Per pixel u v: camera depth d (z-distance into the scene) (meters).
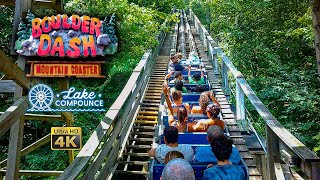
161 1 14.87
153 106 7.82
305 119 8.70
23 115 4.50
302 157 2.08
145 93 8.61
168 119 4.29
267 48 10.89
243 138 5.05
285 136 2.50
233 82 10.64
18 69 4.20
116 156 4.56
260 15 11.78
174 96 4.66
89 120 10.01
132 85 5.40
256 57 11.69
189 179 1.86
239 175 2.29
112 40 5.18
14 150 4.31
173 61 8.05
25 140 10.15
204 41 14.17
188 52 14.01
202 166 2.89
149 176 3.03
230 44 12.64
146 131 6.39
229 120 5.73
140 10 8.47
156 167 2.96
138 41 8.77
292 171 2.91
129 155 5.12
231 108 6.71
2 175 5.81
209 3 14.04
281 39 10.59
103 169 3.80
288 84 8.93
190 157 3.12
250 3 11.74
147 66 9.26
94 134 3.27
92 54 4.86
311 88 8.84
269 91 9.20
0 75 8.30
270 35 11.44
